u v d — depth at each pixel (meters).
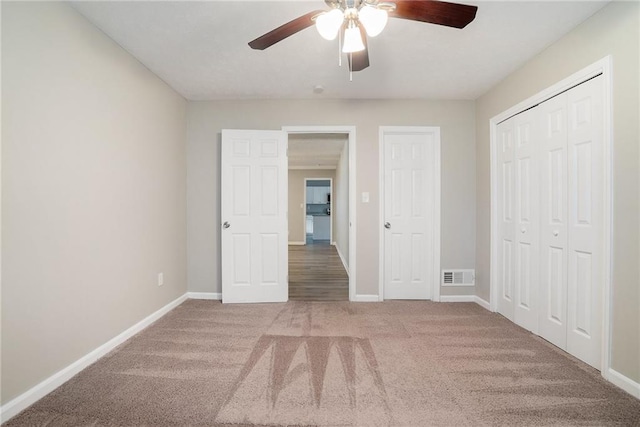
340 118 3.55
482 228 3.38
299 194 9.27
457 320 2.94
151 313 2.85
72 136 1.92
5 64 1.51
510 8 1.91
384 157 3.62
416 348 2.34
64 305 1.87
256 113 3.57
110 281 2.28
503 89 2.98
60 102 1.83
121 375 1.95
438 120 3.54
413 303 3.49
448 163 3.56
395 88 3.23
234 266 3.50
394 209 3.65
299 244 9.22
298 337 2.54
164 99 3.06
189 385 1.84
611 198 1.86
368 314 3.11
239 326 2.78
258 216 3.51
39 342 1.71
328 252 7.69
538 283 2.56
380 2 1.45
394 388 1.82
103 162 2.20
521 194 2.77
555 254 2.37
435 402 1.68
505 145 3.00
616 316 1.84
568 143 2.22
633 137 1.73
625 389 1.78
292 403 1.68
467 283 3.57
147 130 2.76
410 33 2.20
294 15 2.01
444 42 2.32
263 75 2.91
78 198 1.97
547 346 2.37
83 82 2.01
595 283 2.02
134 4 1.89
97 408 1.63
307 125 3.55
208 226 3.61
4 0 1.51
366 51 1.88
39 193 1.70
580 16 1.99
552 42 2.31
